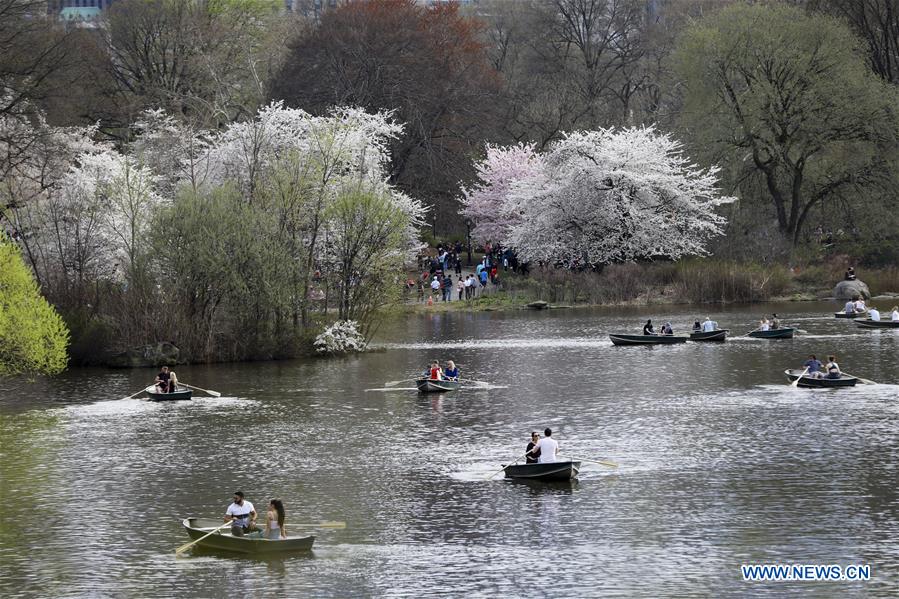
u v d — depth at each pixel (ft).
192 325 504.84
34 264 514.27
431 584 213.05
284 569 222.28
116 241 547.49
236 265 504.84
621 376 442.50
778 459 298.76
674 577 214.69
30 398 416.67
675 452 309.63
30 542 240.94
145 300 504.84
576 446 319.06
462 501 266.36
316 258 552.41
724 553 227.20
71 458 314.76
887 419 346.74
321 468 299.79
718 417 355.36
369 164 633.20
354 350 534.78
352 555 229.66
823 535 236.63
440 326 646.33
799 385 411.75
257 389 428.56
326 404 392.88
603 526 245.24
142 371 484.33
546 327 627.46
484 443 325.62
